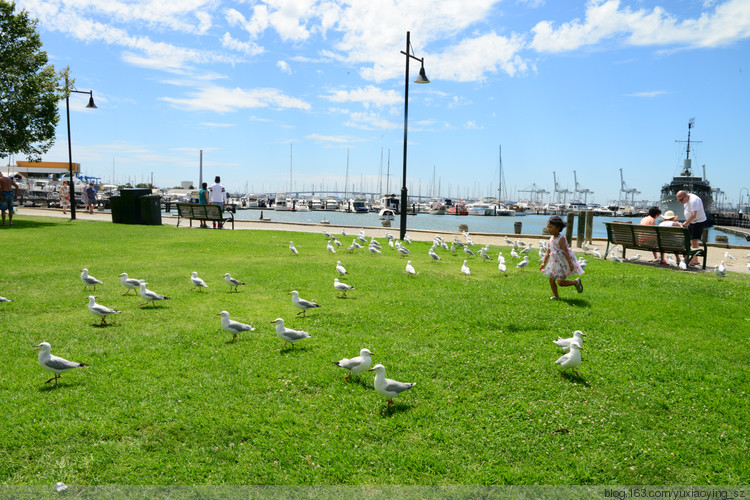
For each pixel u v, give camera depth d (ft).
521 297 40.11
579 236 79.51
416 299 38.75
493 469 17.29
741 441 19.40
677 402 22.53
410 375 24.30
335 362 23.81
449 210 460.96
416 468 17.20
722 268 52.47
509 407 21.66
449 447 18.57
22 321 30.99
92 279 38.70
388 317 33.71
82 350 26.18
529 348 28.22
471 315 34.37
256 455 17.58
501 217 474.90
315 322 32.35
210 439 18.40
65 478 15.93
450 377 24.45
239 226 111.24
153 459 17.12
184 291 40.27
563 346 26.96
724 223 283.18
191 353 26.40
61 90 101.86
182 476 16.31
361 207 446.19
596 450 18.72
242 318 32.83
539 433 19.77
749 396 23.02
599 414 21.25
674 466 17.90
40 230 78.74
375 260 59.77
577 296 40.73
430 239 92.48
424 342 29.01
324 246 71.77
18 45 97.30
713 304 38.75
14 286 39.93
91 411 19.97
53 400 20.71
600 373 25.26
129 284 38.09
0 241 64.75
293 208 419.95
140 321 31.78
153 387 22.13
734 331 32.22
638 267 56.80
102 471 16.42
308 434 19.06
